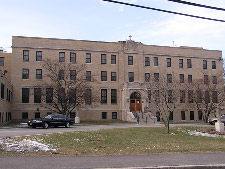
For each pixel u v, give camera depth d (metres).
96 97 44.19
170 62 52.69
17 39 44.72
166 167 9.70
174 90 37.00
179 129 27.56
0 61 48.38
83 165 9.84
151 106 48.56
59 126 31.81
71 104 41.94
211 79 51.41
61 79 41.84
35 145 13.47
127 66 49.97
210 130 25.92
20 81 44.28
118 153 12.83
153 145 16.47
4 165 9.71
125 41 50.38
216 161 10.96
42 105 43.41
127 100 46.28
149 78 45.56
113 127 30.48
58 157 11.40
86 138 19.12
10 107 42.41
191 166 9.91
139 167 9.55
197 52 54.81
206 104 46.84
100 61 48.66
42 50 45.56
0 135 20.33
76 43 47.50
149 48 51.59
